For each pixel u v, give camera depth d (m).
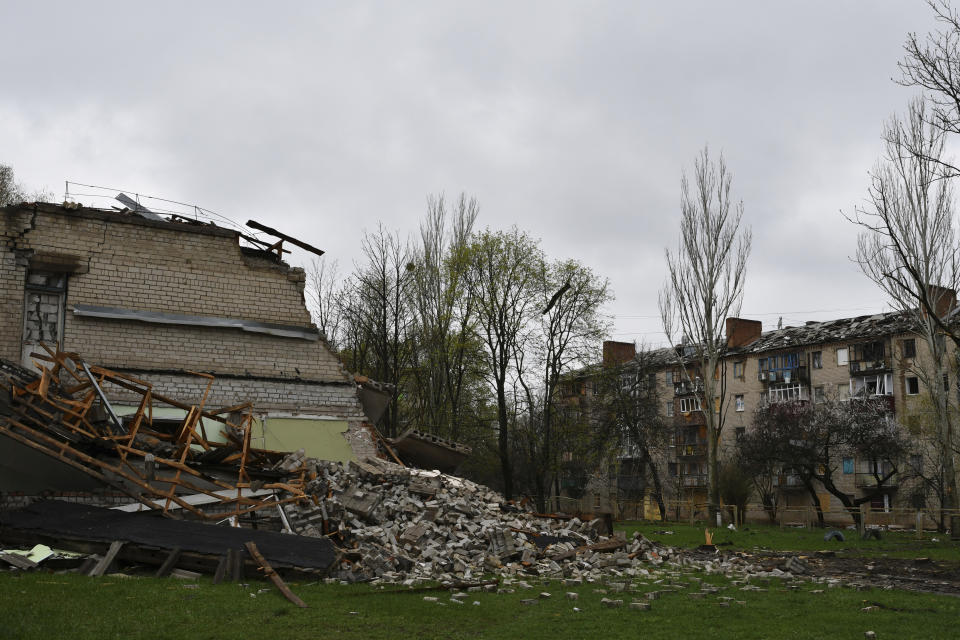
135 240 21.83
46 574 12.12
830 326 61.56
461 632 9.91
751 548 24.92
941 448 40.19
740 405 65.00
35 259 20.47
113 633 9.01
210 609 10.30
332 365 23.81
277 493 16.28
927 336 35.25
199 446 20.11
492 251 41.31
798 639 9.73
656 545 19.59
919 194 33.53
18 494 15.09
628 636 9.77
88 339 20.72
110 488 15.72
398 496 17.58
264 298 23.28
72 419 16.83
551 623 10.52
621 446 50.78
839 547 25.33
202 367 21.94
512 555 16.02
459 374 41.81
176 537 13.28
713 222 43.69
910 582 15.74
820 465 48.38
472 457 46.84
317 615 10.36
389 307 43.38
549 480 48.59
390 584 13.16
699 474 65.56
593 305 42.00
